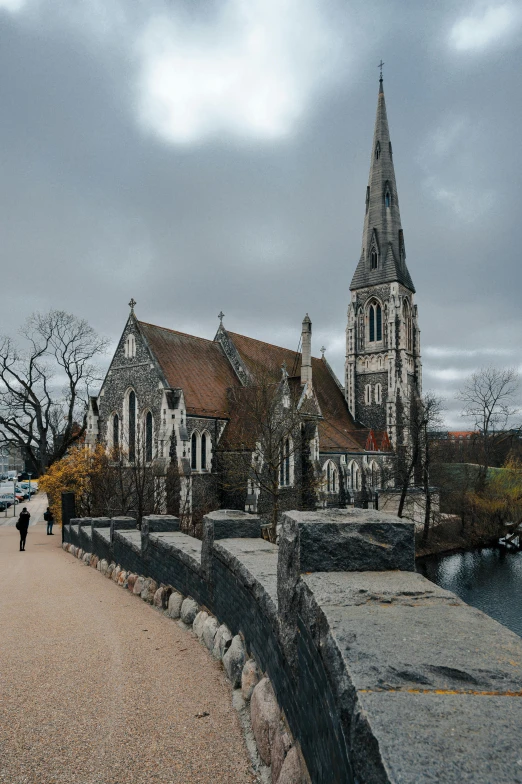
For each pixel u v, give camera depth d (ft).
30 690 22.48
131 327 147.23
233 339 174.91
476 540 183.62
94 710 20.49
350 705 8.36
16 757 17.01
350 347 234.58
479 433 235.81
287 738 14.70
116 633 31.24
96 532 64.69
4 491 245.24
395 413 218.59
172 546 36.47
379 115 237.25
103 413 151.33
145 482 116.88
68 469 128.98
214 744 17.85
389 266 227.61
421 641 9.94
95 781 15.69
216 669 24.75
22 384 184.44
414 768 6.37
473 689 8.17
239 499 141.18
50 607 38.86
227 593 25.68
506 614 113.91
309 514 16.11
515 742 6.77
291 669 14.46
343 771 8.85
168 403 136.05
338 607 11.77
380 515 16.07
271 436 115.14
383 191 234.38
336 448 185.37
